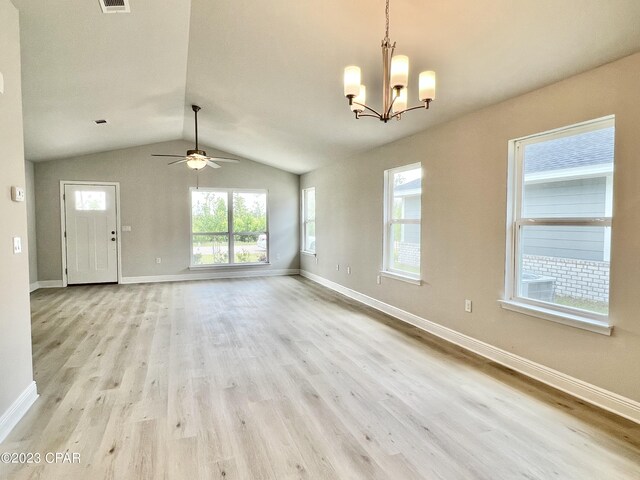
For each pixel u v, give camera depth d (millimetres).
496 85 2885
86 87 3785
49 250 6590
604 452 1957
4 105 2146
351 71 2145
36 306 5191
